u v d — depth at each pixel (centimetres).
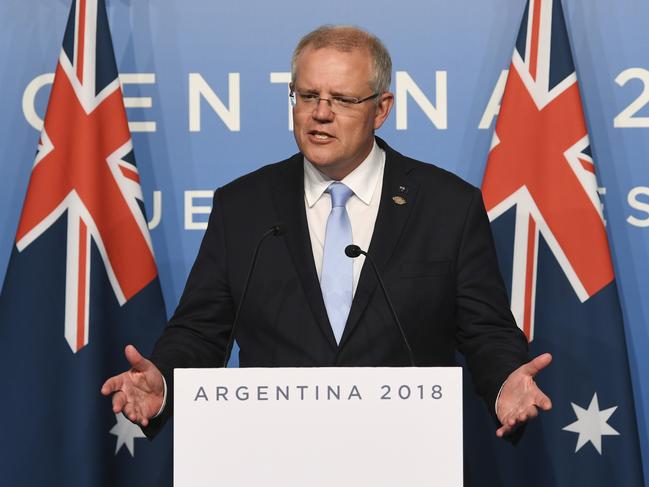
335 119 809
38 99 1148
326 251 838
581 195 1050
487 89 1138
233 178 1148
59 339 1041
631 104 1124
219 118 1151
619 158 1123
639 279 1117
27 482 1026
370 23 1145
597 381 1038
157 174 1148
